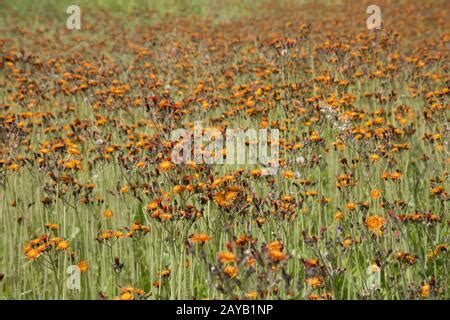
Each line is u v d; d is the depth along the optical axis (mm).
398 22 13922
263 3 20609
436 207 5184
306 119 6254
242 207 4199
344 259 4613
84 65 8461
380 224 4031
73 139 6078
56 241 4062
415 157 6512
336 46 8117
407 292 3766
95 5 20312
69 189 5012
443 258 4168
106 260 4652
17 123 5586
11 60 8578
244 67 8391
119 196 4918
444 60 8570
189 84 8797
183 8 19828
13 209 5367
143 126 6875
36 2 19766
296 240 4609
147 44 11016
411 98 7543
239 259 3203
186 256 4336
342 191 4930
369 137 5316
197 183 4590
